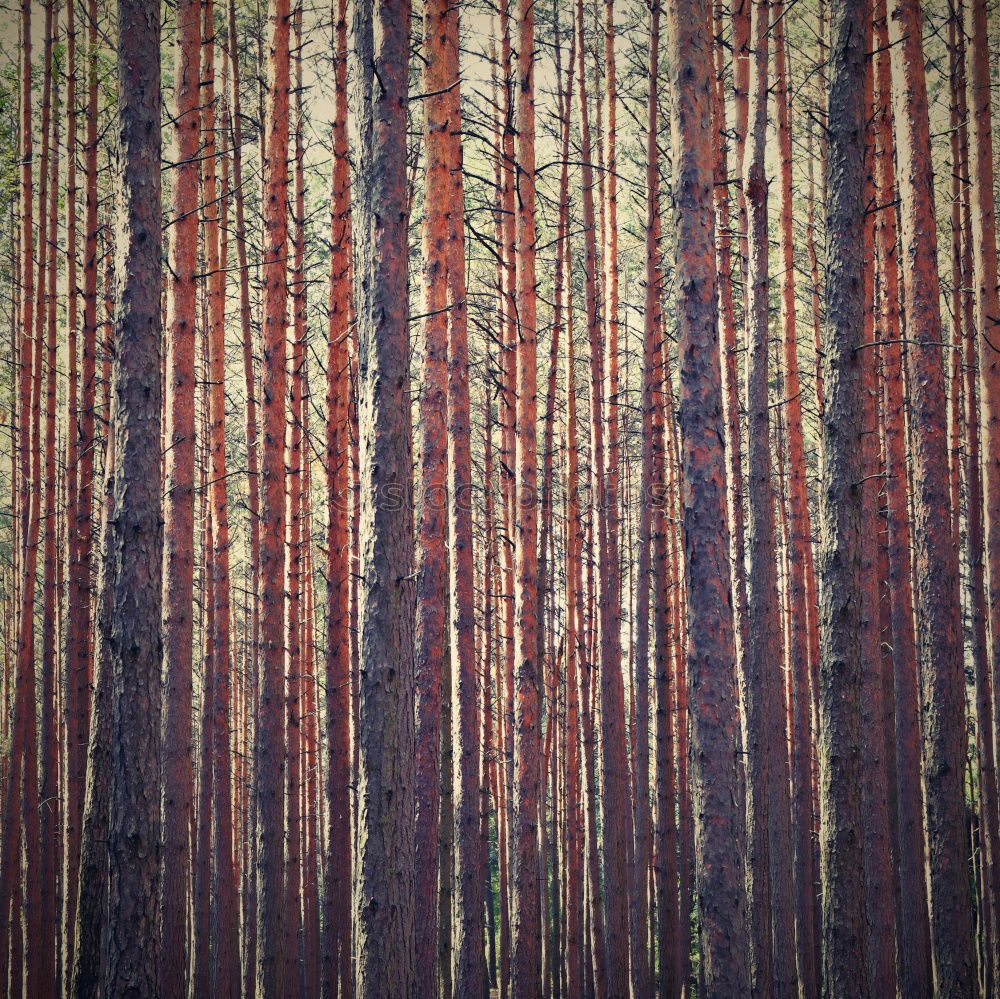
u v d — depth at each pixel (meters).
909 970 9.19
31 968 12.51
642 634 13.07
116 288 6.31
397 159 6.26
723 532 6.06
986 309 9.59
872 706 7.59
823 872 6.36
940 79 13.27
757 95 9.43
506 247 11.20
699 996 13.48
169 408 8.57
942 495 8.20
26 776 13.15
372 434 6.12
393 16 6.32
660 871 12.26
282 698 10.56
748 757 9.78
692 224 6.21
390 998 5.66
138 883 5.81
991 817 11.66
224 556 12.30
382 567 6.02
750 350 9.58
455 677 9.09
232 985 12.27
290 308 13.31
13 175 13.82
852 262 6.65
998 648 9.38
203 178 12.24
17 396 15.92
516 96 12.25
